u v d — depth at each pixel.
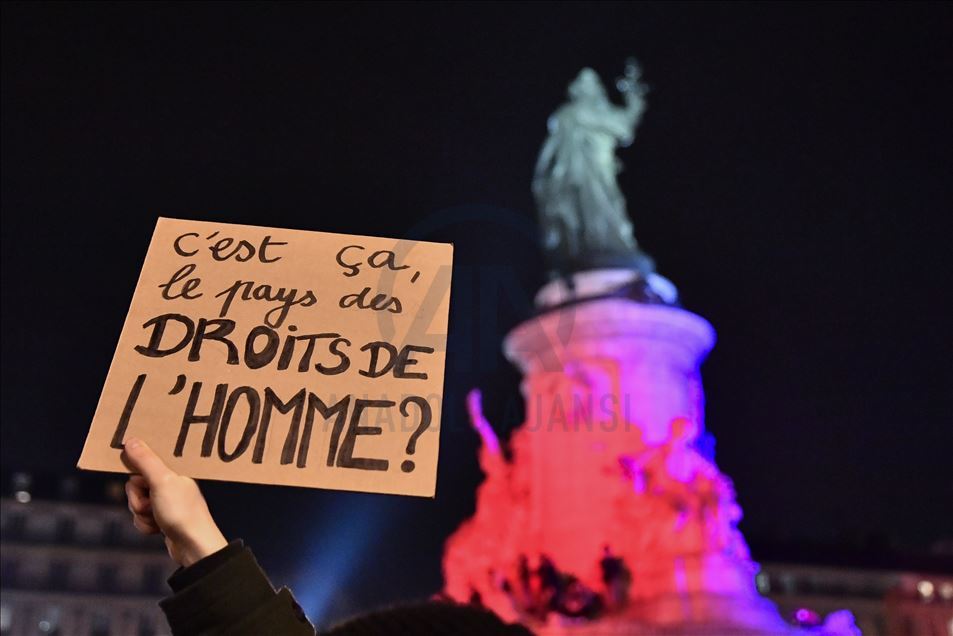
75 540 42.59
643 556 26.73
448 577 31.88
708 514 27.05
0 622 40.59
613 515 27.17
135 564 42.84
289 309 2.42
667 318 26.12
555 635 27.02
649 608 26.19
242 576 1.65
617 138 30.62
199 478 2.14
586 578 27.20
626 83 32.84
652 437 27.02
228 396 2.25
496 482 31.91
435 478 2.16
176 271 2.48
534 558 28.11
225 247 2.54
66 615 41.25
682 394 27.12
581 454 27.58
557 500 28.02
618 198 29.22
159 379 2.27
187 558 1.76
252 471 2.15
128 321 2.37
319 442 2.20
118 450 2.16
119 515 43.50
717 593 26.28
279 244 2.54
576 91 31.09
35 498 42.66
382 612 1.35
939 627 39.19
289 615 1.65
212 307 2.41
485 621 1.31
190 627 1.61
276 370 2.30
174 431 2.19
